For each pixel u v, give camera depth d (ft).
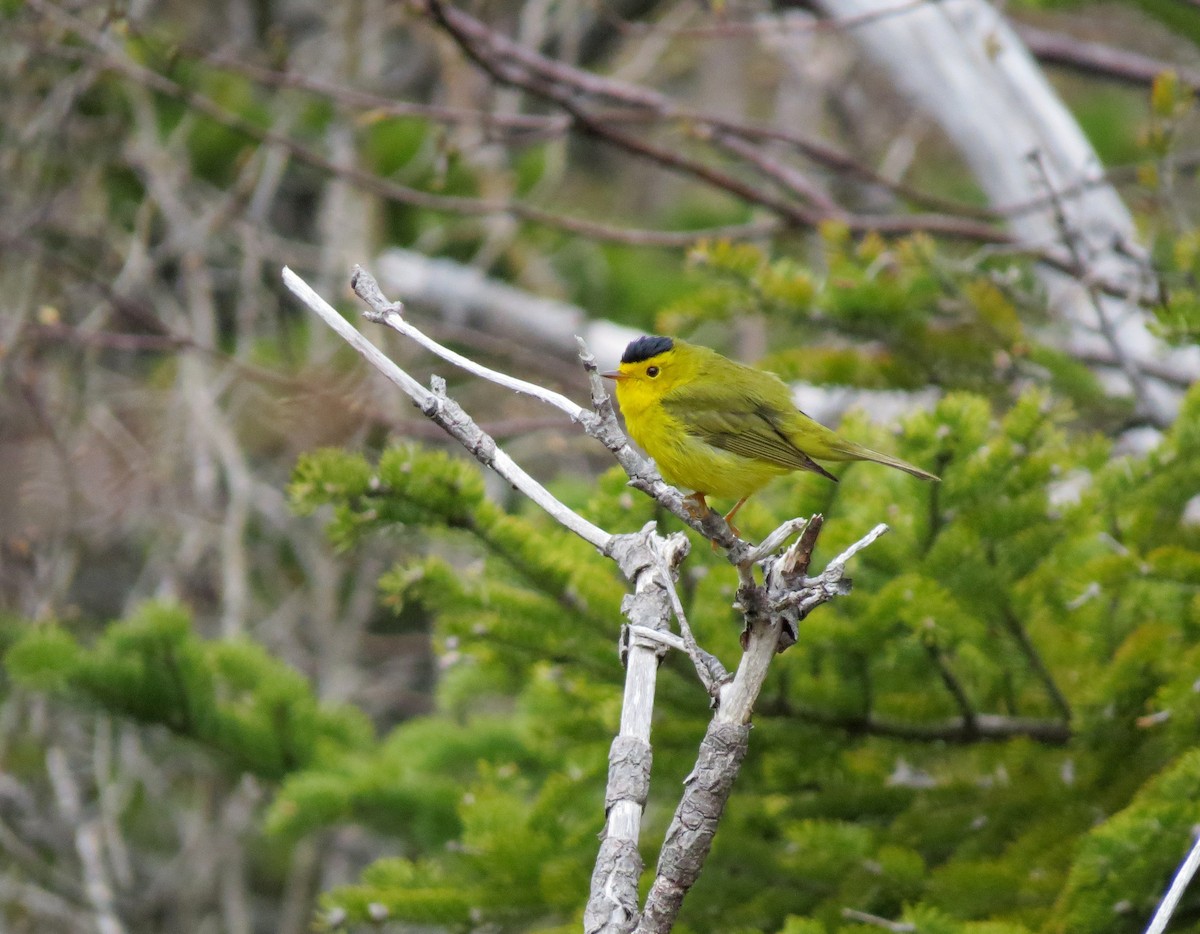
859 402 38.83
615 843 15.98
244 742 33.91
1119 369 39.34
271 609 56.65
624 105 64.44
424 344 19.17
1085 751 26.03
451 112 46.60
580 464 56.18
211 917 48.60
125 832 54.54
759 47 72.90
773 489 32.19
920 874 24.48
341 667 50.72
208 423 50.72
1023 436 25.32
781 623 16.08
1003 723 26.12
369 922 26.86
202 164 63.72
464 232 62.28
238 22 65.00
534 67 49.03
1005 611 25.32
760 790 27.14
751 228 48.21
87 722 49.34
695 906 26.12
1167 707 23.41
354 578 58.34
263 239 55.31
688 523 18.15
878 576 26.68
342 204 56.08
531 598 26.40
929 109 48.14
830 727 25.99
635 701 17.13
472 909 26.73
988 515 25.26
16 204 55.42
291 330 60.49
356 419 44.78
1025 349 35.06
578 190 71.00
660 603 17.97
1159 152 34.04
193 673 32.91
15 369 49.24
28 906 46.85
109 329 60.70
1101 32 68.44
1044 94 47.29
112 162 58.70
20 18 50.34
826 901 25.39
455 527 25.52
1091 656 27.25
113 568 59.52
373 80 58.49
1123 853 21.42
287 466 46.78
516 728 35.91
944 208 46.19
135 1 54.65
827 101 71.87
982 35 47.75
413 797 33.04
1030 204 41.91
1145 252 35.94
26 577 49.98
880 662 25.88
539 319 61.31
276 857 53.31
